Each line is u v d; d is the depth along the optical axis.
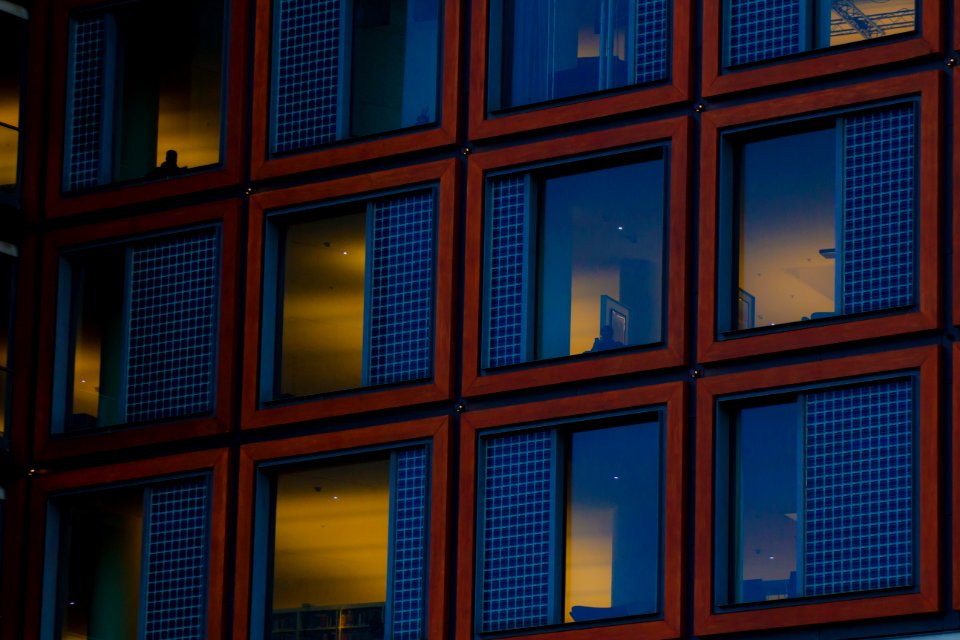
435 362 53.91
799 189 51.72
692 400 51.25
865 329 49.72
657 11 53.62
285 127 57.22
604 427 52.47
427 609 52.88
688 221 52.09
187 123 58.78
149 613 55.88
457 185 54.75
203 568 55.50
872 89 50.72
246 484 55.34
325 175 56.47
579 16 54.78
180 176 58.00
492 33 55.34
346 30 57.06
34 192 59.53
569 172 54.06
